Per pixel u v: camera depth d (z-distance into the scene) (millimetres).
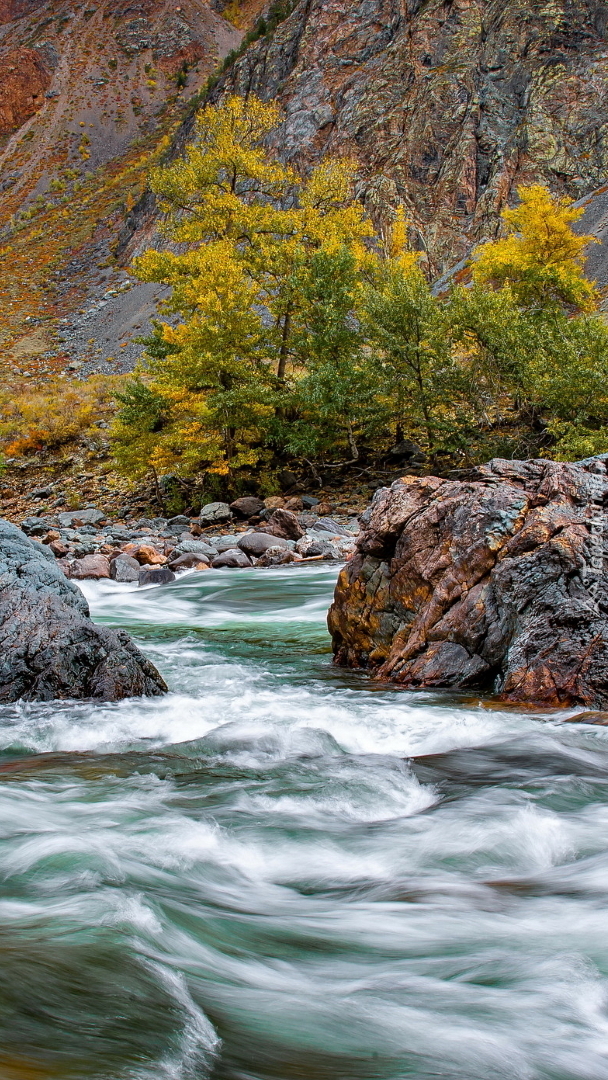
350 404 24656
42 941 2770
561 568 7367
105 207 110250
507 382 24016
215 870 3904
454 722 6480
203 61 164125
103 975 2553
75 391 43000
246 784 5129
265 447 27484
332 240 26938
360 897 3713
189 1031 2303
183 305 28781
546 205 35125
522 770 5492
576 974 3000
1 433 36594
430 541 8477
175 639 10844
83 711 6754
